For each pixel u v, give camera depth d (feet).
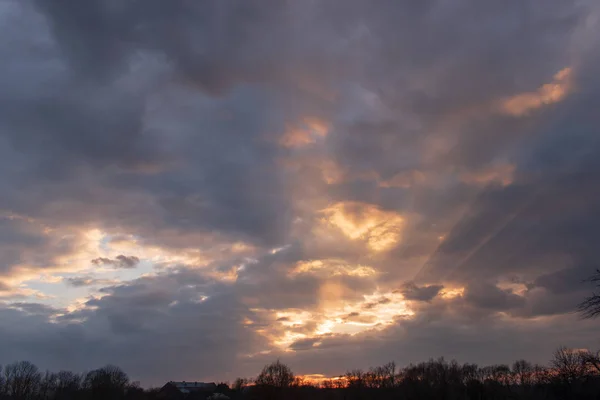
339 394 479.41
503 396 350.64
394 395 433.89
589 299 141.79
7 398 497.87
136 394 632.79
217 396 611.06
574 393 238.89
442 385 406.62
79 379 608.60
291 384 484.33
